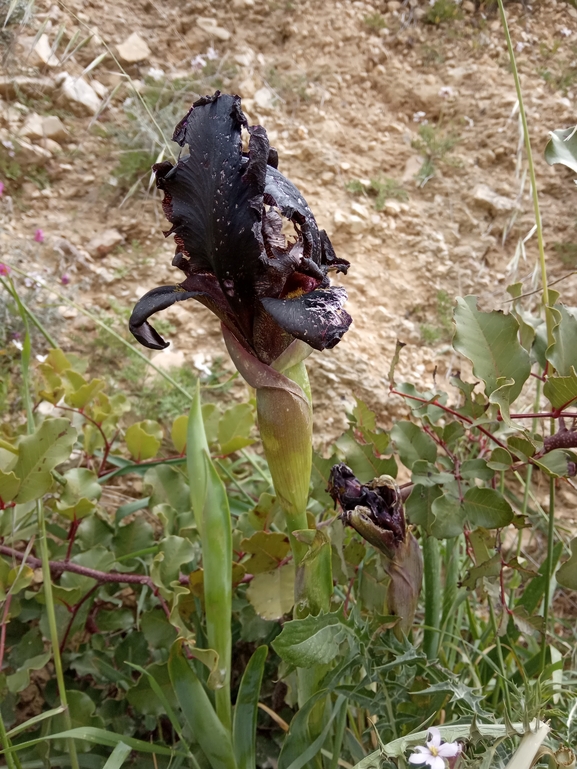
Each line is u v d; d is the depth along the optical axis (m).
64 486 0.47
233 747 0.38
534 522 0.67
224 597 0.37
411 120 1.05
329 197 0.91
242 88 0.99
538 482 0.71
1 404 0.65
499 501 0.41
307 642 0.35
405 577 0.38
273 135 0.96
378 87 1.06
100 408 0.55
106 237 0.85
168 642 0.45
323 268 0.35
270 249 0.32
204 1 1.08
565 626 0.59
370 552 0.50
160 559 0.44
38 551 0.48
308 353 0.35
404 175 0.98
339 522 0.42
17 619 0.48
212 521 0.36
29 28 0.92
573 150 0.45
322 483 0.47
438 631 0.44
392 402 0.74
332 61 1.06
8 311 0.71
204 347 0.78
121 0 1.04
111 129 0.92
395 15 1.12
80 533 0.49
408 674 0.39
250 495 0.60
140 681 0.43
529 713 0.33
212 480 0.36
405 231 0.91
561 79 1.04
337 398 0.73
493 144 0.99
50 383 0.53
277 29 1.09
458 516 0.42
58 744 0.42
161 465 0.52
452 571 0.49
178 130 0.33
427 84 1.06
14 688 0.41
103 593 0.49
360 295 0.85
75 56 0.96
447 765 0.31
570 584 0.40
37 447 0.40
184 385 0.73
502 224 0.93
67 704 0.40
